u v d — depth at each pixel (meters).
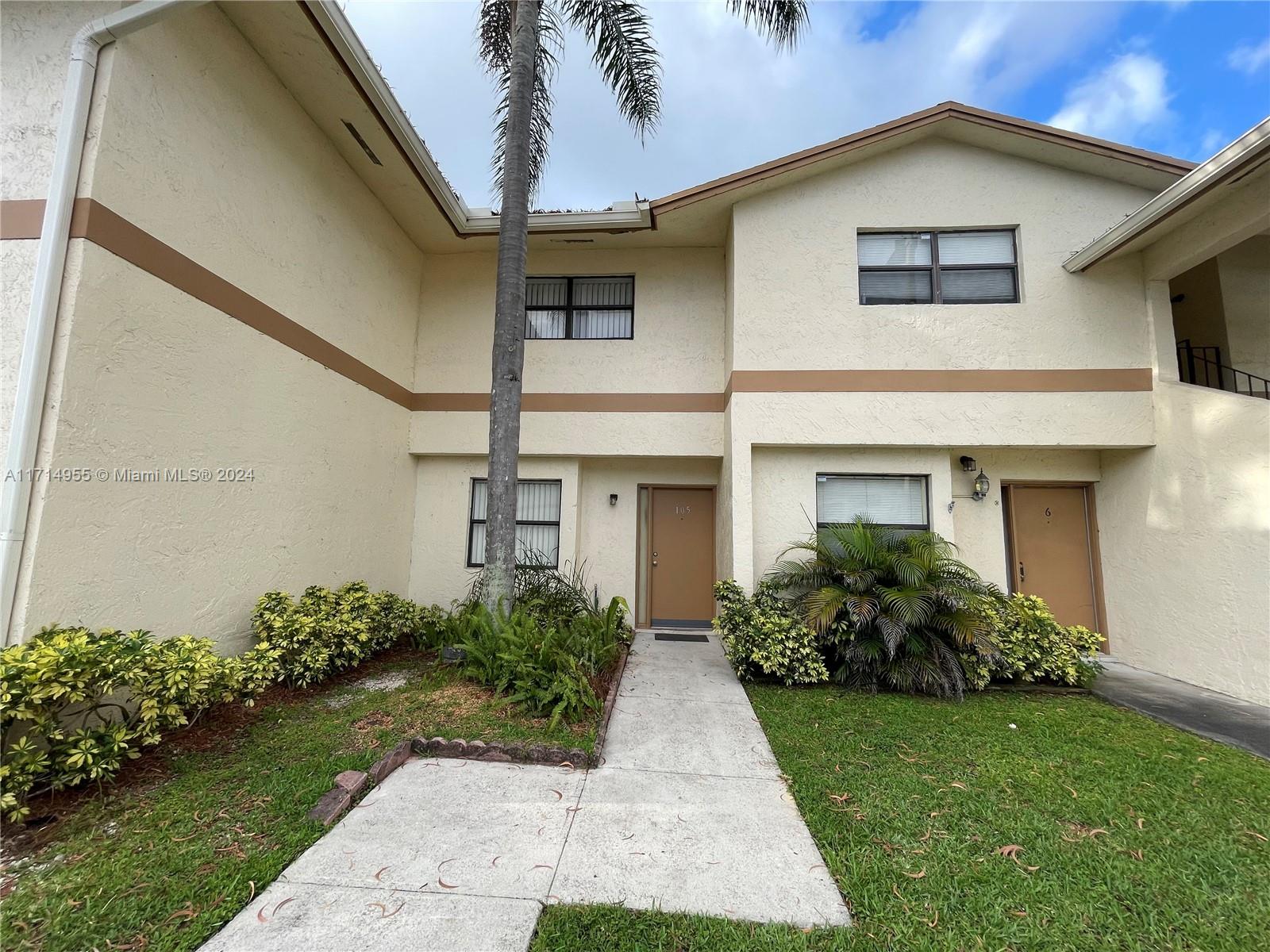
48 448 3.50
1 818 2.78
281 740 3.95
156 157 4.24
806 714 4.89
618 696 5.32
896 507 7.10
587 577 8.60
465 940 2.13
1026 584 7.48
